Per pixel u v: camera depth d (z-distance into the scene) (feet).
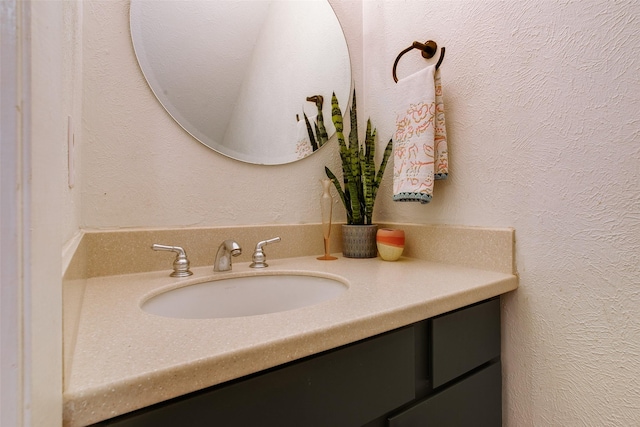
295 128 3.56
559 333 2.34
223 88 3.14
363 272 2.69
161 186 2.79
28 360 0.67
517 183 2.58
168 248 2.56
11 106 0.66
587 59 2.20
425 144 2.85
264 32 3.40
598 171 2.16
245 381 1.29
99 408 0.97
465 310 2.25
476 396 2.34
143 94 2.73
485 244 2.75
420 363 1.98
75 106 1.97
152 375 1.07
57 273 0.86
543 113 2.43
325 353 1.52
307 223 3.58
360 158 3.61
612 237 2.10
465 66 2.94
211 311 2.53
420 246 3.28
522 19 2.55
